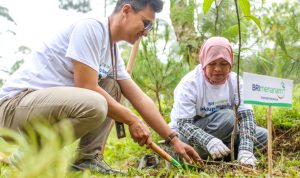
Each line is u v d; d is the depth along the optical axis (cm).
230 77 304
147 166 271
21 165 71
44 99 212
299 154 319
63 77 227
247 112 296
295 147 330
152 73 373
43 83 223
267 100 197
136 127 228
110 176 226
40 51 230
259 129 314
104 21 234
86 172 110
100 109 210
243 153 271
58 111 210
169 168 240
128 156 352
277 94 201
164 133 252
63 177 76
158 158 293
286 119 362
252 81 192
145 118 255
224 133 299
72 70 227
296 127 350
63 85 226
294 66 373
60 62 225
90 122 212
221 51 285
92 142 241
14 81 228
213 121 300
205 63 290
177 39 424
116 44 249
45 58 227
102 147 256
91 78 222
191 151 250
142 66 376
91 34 224
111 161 344
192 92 295
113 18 236
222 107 304
